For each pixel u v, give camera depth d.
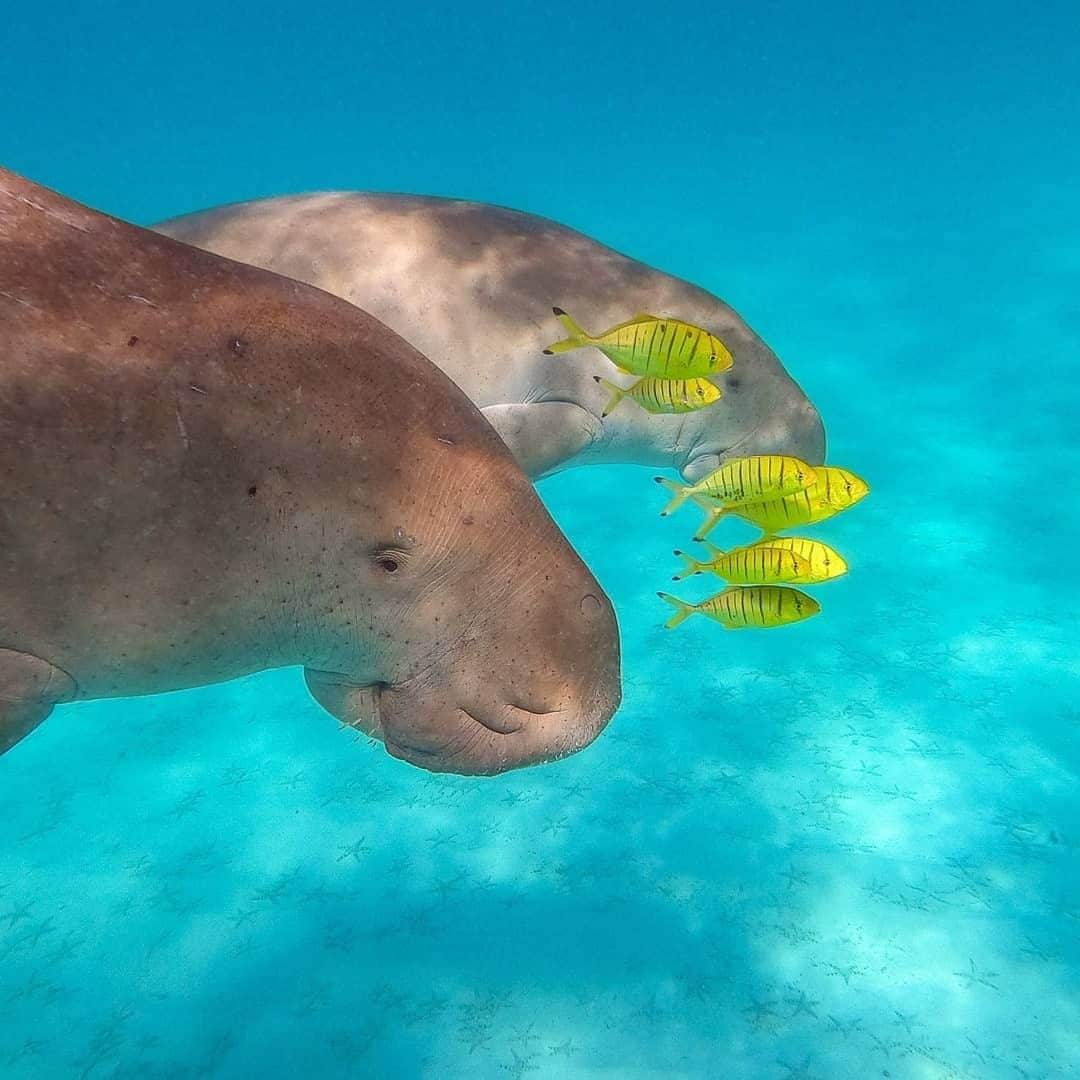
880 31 39.69
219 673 0.90
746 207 13.25
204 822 3.30
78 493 0.78
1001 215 10.69
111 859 3.18
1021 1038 2.45
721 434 2.10
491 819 3.20
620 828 3.11
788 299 8.16
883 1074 2.38
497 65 50.09
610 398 1.92
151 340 0.80
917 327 7.15
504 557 0.92
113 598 0.82
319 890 3.00
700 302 2.02
